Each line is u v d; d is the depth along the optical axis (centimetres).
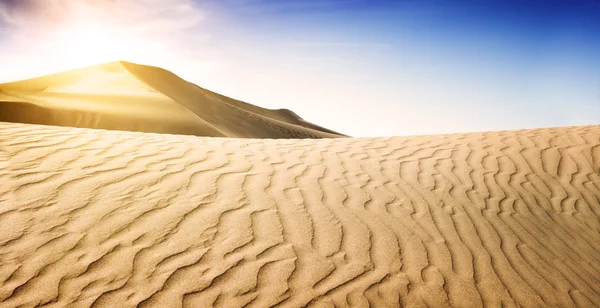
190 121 2323
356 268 274
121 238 269
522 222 379
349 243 304
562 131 698
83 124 1909
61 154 394
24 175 332
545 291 276
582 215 406
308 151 559
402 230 335
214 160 453
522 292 271
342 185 423
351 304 237
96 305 211
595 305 268
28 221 269
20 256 237
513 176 493
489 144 627
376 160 531
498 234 350
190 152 473
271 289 241
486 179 479
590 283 294
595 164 535
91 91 3028
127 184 349
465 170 505
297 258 276
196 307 219
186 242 276
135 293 223
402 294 252
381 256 292
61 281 223
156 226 290
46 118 1842
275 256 275
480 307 250
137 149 453
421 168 505
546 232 365
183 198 340
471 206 401
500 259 309
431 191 430
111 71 4188
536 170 516
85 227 274
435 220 361
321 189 405
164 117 2253
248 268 258
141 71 4344
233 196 359
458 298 256
